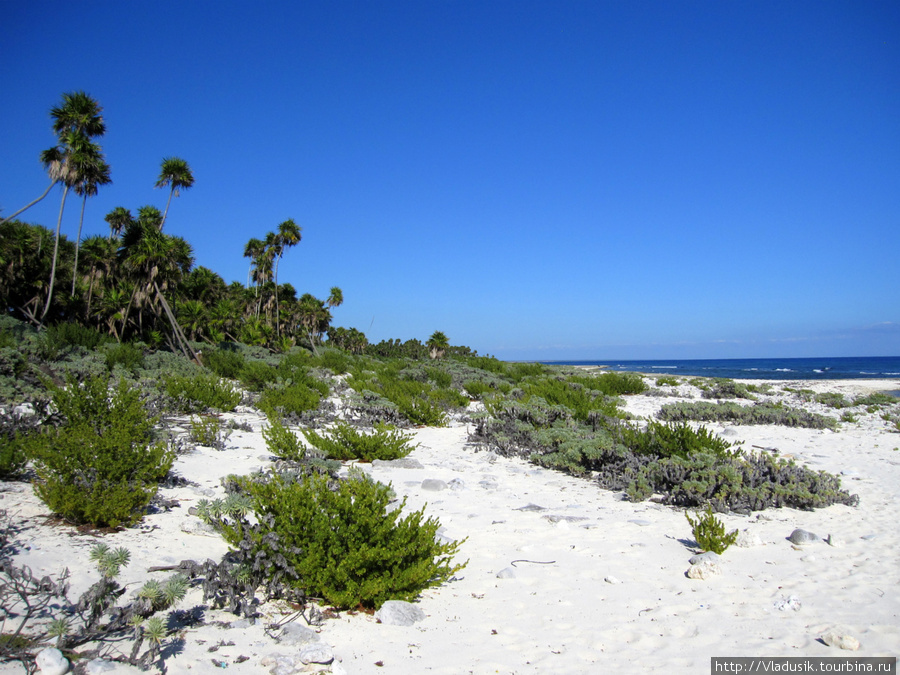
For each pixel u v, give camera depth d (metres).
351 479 5.12
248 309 59.84
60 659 3.04
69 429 6.22
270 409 14.93
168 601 3.71
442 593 4.91
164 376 16.06
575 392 18.77
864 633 4.21
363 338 76.81
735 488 8.25
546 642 4.02
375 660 3.64
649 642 4.05
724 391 29.11
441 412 17.00
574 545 6.34
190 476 7.98
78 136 28.67
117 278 36.41
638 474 9.40
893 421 20.09
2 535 4.66
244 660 3.47
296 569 4.39
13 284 36.56
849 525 7.32
